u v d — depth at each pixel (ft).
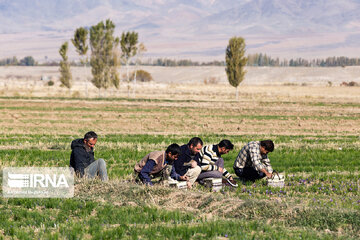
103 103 309.22
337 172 99.81
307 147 138.10
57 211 62.75
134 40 439.63
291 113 271.08
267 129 204.95
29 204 65.46
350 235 53.78
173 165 81.41
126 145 136.77
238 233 51.65
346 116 258.78
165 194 69.10
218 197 66.74
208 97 463.83
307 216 58.54
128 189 70.90
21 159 108.68
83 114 248.52
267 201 63.82
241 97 472.44
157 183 82.23
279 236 51.03
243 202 63.87
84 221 57.26
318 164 111.55
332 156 122.21
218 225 53.83
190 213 60.34
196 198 67.00
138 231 52.60
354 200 73.77
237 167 90.63
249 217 59.88
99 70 435.53
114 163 108.27
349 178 93.15
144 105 303.48
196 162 82.48
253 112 273.75
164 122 224.33
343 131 201.46
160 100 344.08
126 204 65.41
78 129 196.44
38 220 57.67
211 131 196.44
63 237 51.11
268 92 649.61
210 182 82.53
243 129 204.03
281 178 84.74
